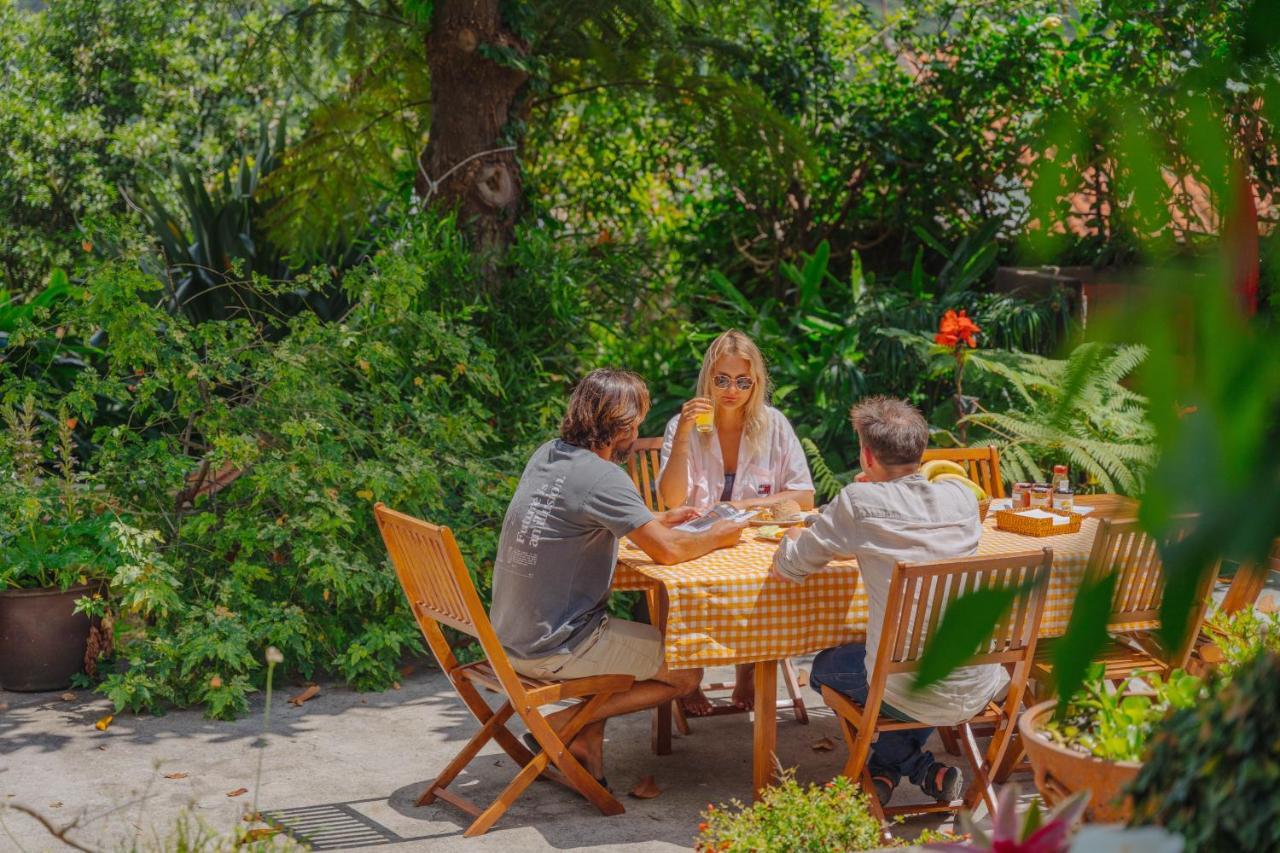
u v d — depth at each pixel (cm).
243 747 451
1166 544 63
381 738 465
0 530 503
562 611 380
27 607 496
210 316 858
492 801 405
